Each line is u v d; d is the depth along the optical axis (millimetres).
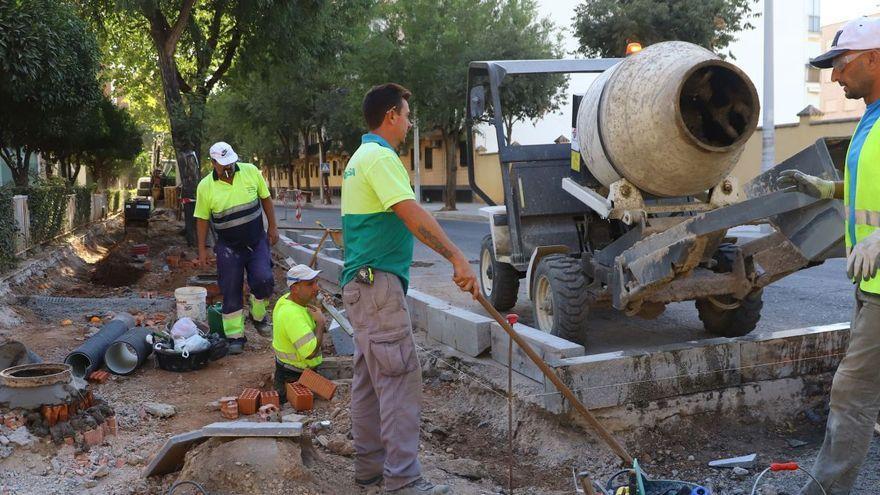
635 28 21438
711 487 4250
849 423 3295
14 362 4762
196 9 17438
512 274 7816
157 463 3756
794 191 3771
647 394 5047
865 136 3152
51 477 3762
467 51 25375
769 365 5332
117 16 17312
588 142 5703
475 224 23359
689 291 5434
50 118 13641
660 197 5578
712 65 4699
